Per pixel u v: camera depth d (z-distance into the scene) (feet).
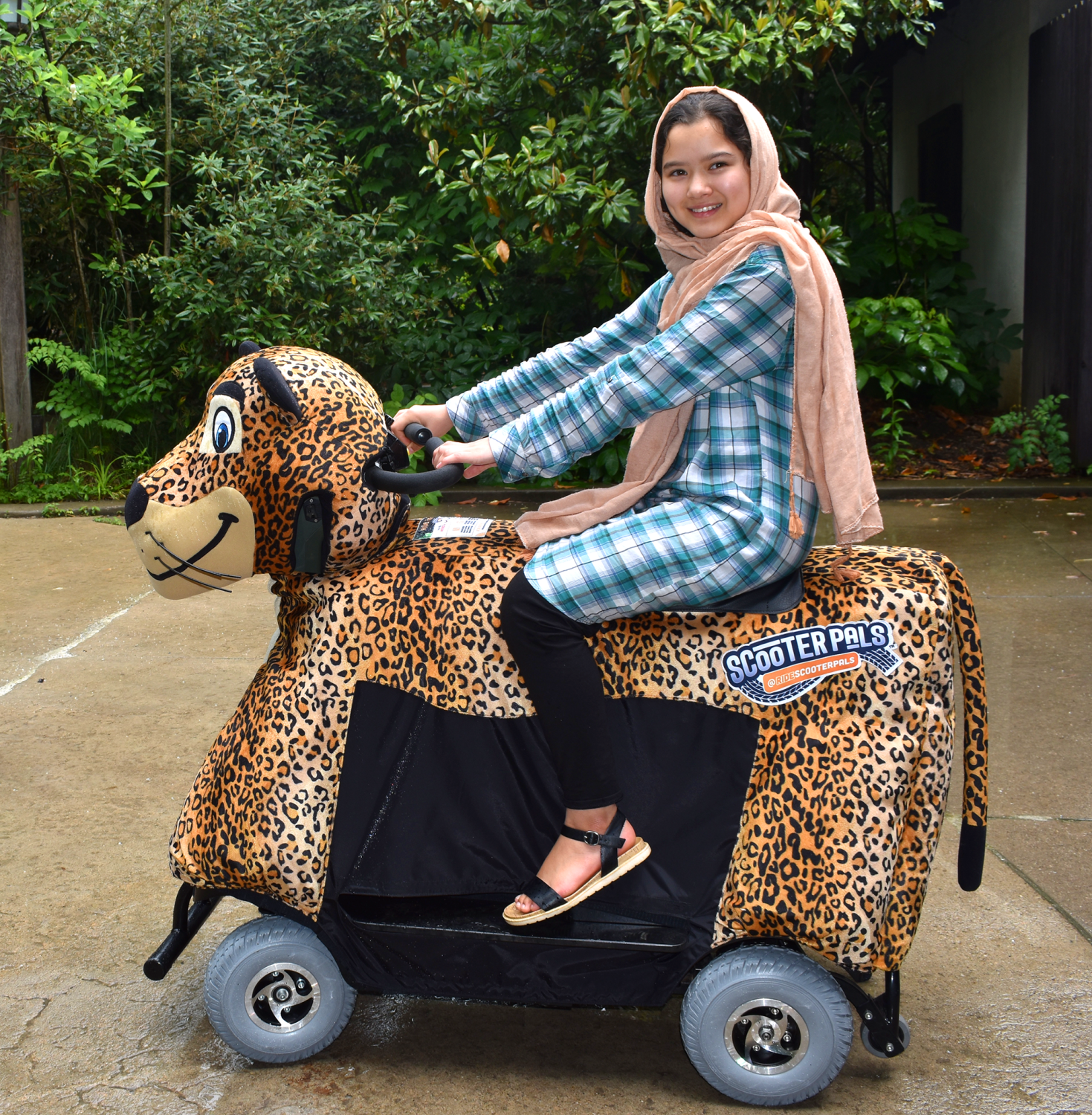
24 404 24.64
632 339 7.29
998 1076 6.81
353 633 6.55
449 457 6.18
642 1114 6.50
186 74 26.84
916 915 6.48
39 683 13.38
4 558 19.22
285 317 23.81
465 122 24.23
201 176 25.25
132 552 19.69
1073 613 15.57
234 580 6.69
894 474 24.89
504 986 6.71
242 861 6.52
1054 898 8.85
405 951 6.66
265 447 6.40
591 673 6.26
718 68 20.33
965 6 30.19
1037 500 22.68
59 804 10.32
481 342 26.04
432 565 6.63
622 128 21.16
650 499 6.70
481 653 6.49
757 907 6.31
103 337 25.61
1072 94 24.21
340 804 6.56
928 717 6.34
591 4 21.86
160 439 26.35
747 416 6.39
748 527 6.22
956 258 29.84
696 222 6.47
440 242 26.23
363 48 27.63
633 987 6.64
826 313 6.01
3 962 7.93
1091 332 23.90
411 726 6.60
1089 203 23.73
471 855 6.64
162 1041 7.13
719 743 6.42
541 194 21.17
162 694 13.05
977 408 28.58
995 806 10.32
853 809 6.25
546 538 6.66
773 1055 6.51
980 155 29.66
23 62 23.44
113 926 8.41
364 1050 7.14
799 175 27.68
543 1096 6.68
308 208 24.20
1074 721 12.10
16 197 24.17
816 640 6.31
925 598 6.37
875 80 34.86
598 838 6.33
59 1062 6.88
